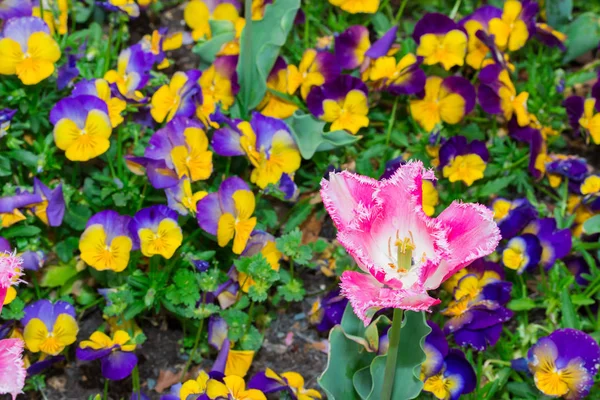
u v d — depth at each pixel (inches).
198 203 25.6
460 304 25.8
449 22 31.1
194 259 25.2
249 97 29.6
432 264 16.8
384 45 30.5
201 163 26.6
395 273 17.8
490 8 32.5
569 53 33.9
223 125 29.0
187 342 26.5
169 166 26.3
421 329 21.0
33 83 27.2
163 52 31.1
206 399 22.7
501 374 25.5
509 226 27.5
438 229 17.2
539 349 24.3
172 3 35.5
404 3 34.1
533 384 25.1
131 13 30.7
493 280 26.2
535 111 32.1
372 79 30.2
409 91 30.0
